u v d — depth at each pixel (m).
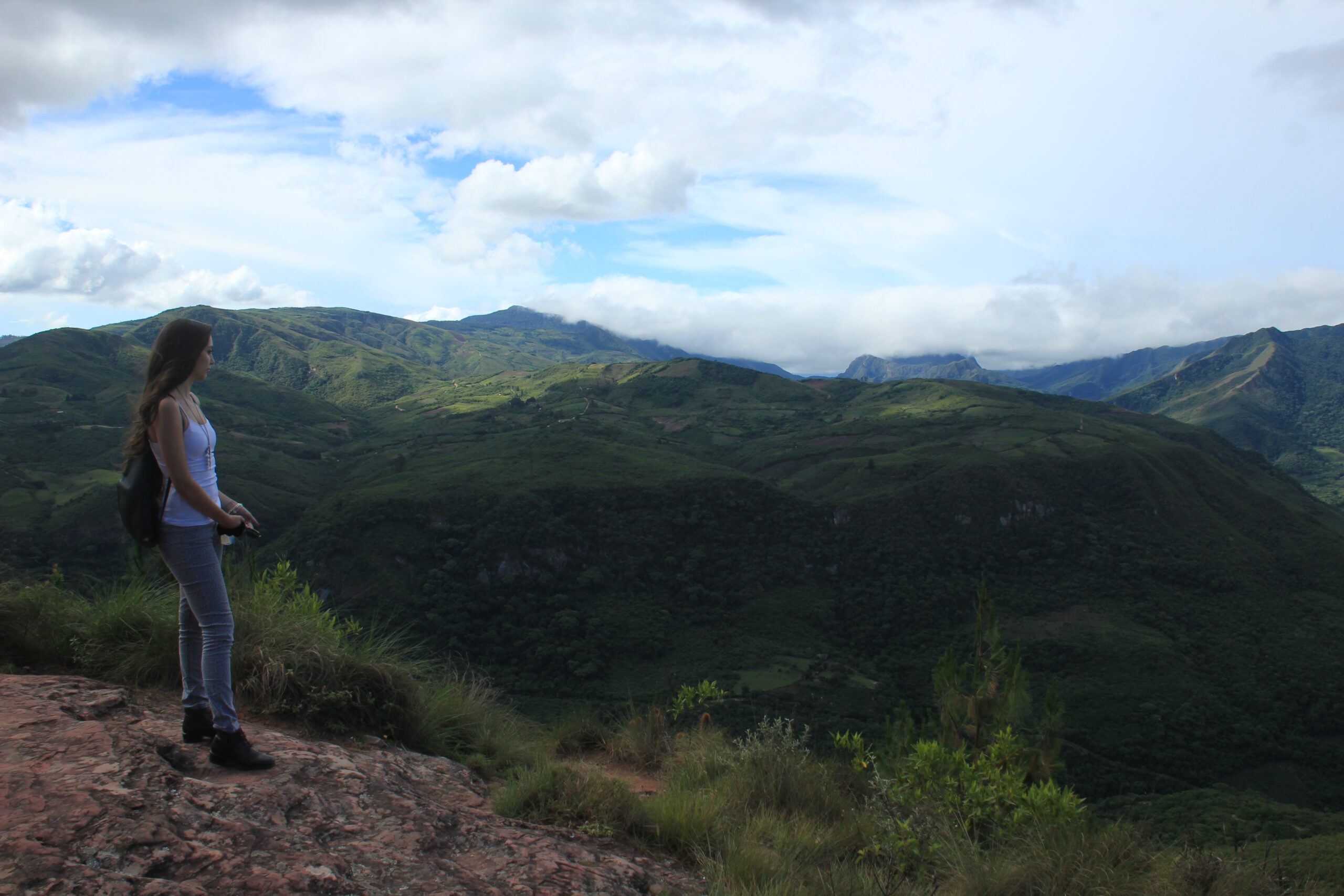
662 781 6.62
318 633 5.34
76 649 4.63
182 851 2.27
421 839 3.03
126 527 3.18
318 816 2.95
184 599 3.40
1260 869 4.04
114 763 2.74
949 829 4.73
